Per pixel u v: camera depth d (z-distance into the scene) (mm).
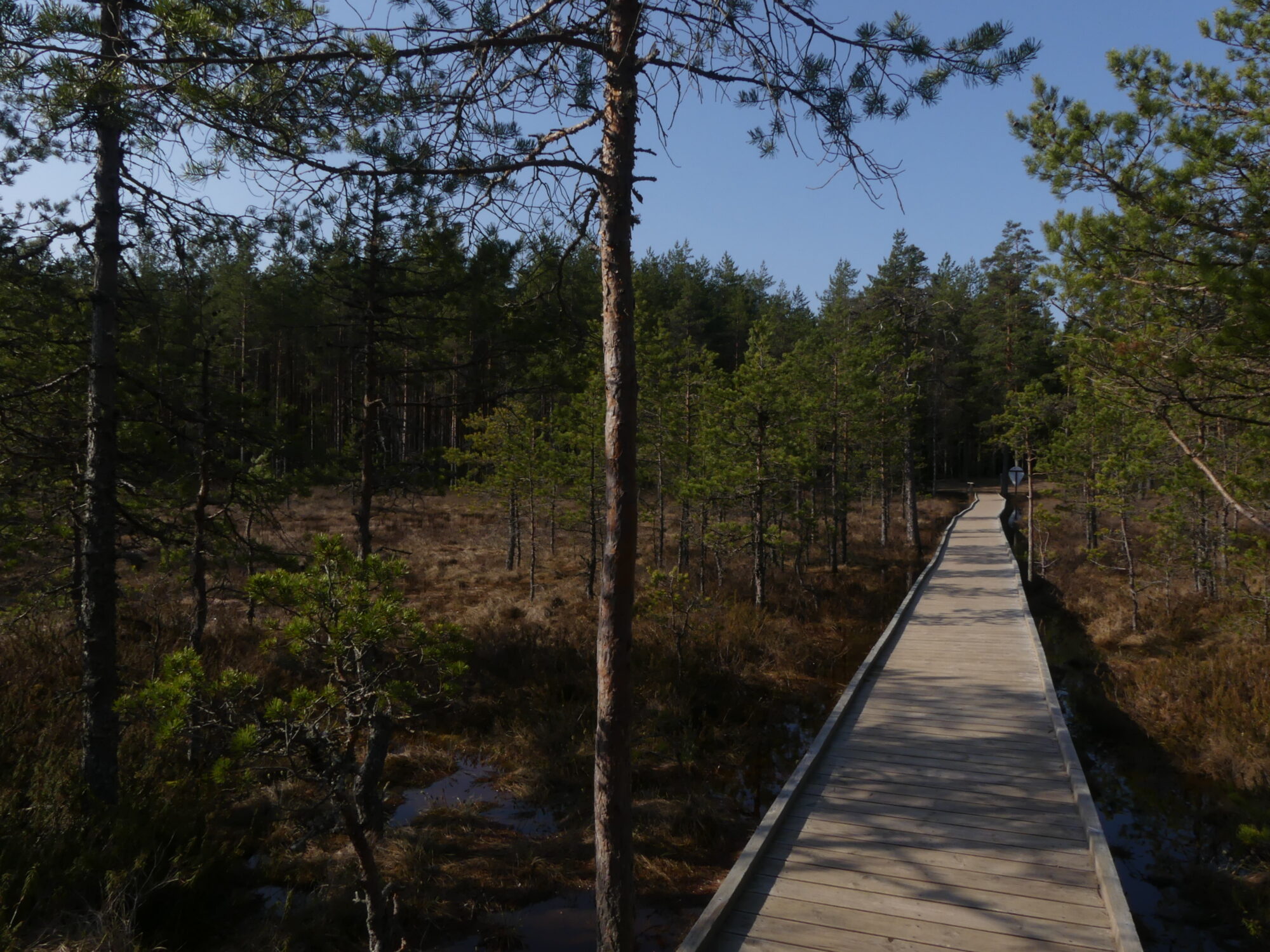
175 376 8867
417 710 10812
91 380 7090
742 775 9664
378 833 7535
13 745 7559
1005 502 41344
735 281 55250
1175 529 15180
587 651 12969
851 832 5902
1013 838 5730
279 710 4520
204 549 9000
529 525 26875
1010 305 42781
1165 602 16391
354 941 6188
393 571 4992
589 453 18953
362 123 4711
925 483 49594
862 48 4812
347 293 9594
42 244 6895
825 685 13109
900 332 31344
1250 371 5863
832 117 5035
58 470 8109
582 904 6824
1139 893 7004
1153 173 6238
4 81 4961
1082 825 5891
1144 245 6012
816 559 25094
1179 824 8289
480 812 8492
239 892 6582
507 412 19812
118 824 6070
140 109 4625
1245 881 6855
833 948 4488
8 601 10750
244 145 4656
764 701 12219
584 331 6996
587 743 10031
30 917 5055
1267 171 5699
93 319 7117
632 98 4676
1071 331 7301
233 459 8914
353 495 10273
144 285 8266
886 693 9633
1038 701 9156
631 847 4559
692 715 11375
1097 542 25656
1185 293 5980
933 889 5066
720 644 13672
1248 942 6184
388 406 10484
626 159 4723
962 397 46625
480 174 4973
